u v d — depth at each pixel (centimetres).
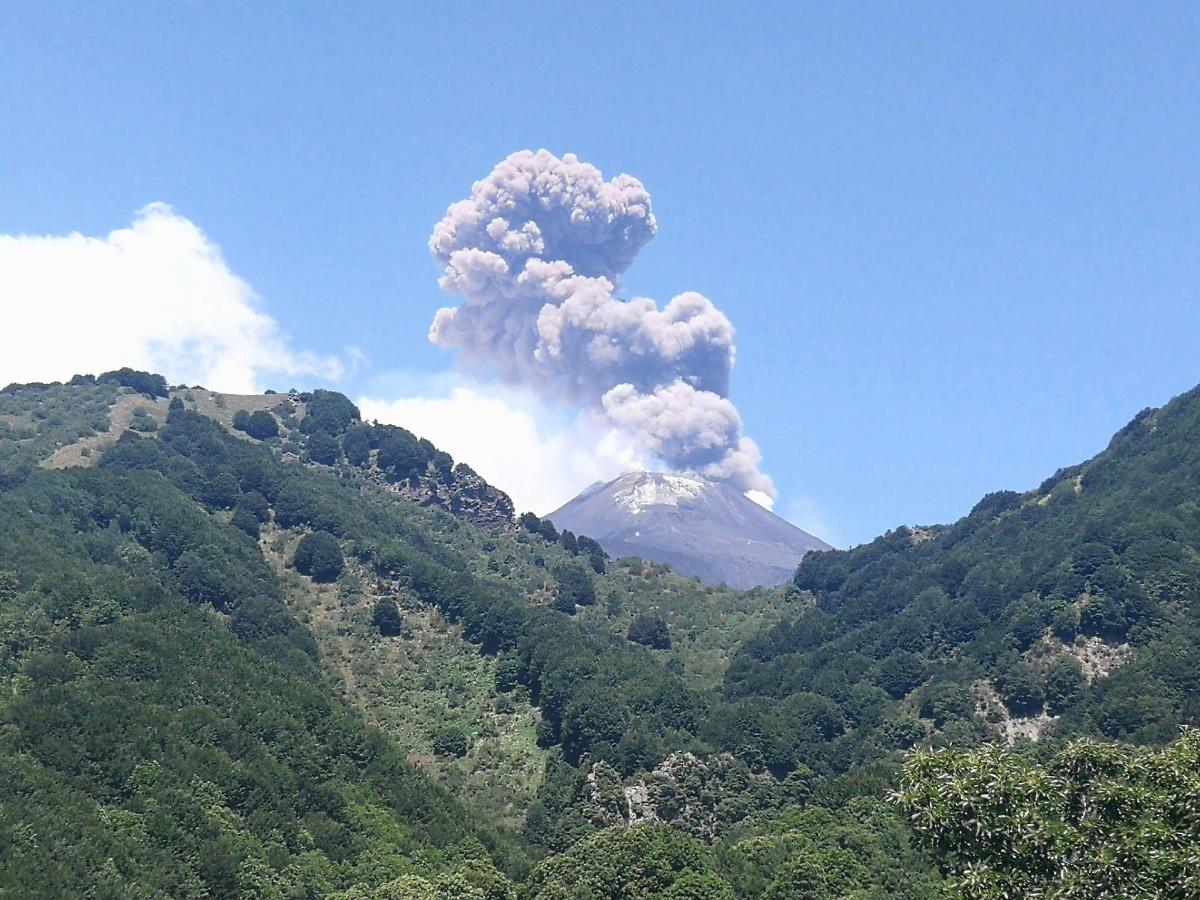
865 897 10531
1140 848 4591
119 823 10250
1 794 9944
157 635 13312
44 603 13250
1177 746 4941
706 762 14500
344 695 16175
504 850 12794
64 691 11688
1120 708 14438
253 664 14100
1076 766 4975
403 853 11900
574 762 15062
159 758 11294
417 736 15725
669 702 15725
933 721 16200
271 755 12456
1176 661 14962
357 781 13038
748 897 11250
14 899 8706
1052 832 4734
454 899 10638
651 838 11606
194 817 10756
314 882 10856
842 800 13350
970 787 4856
